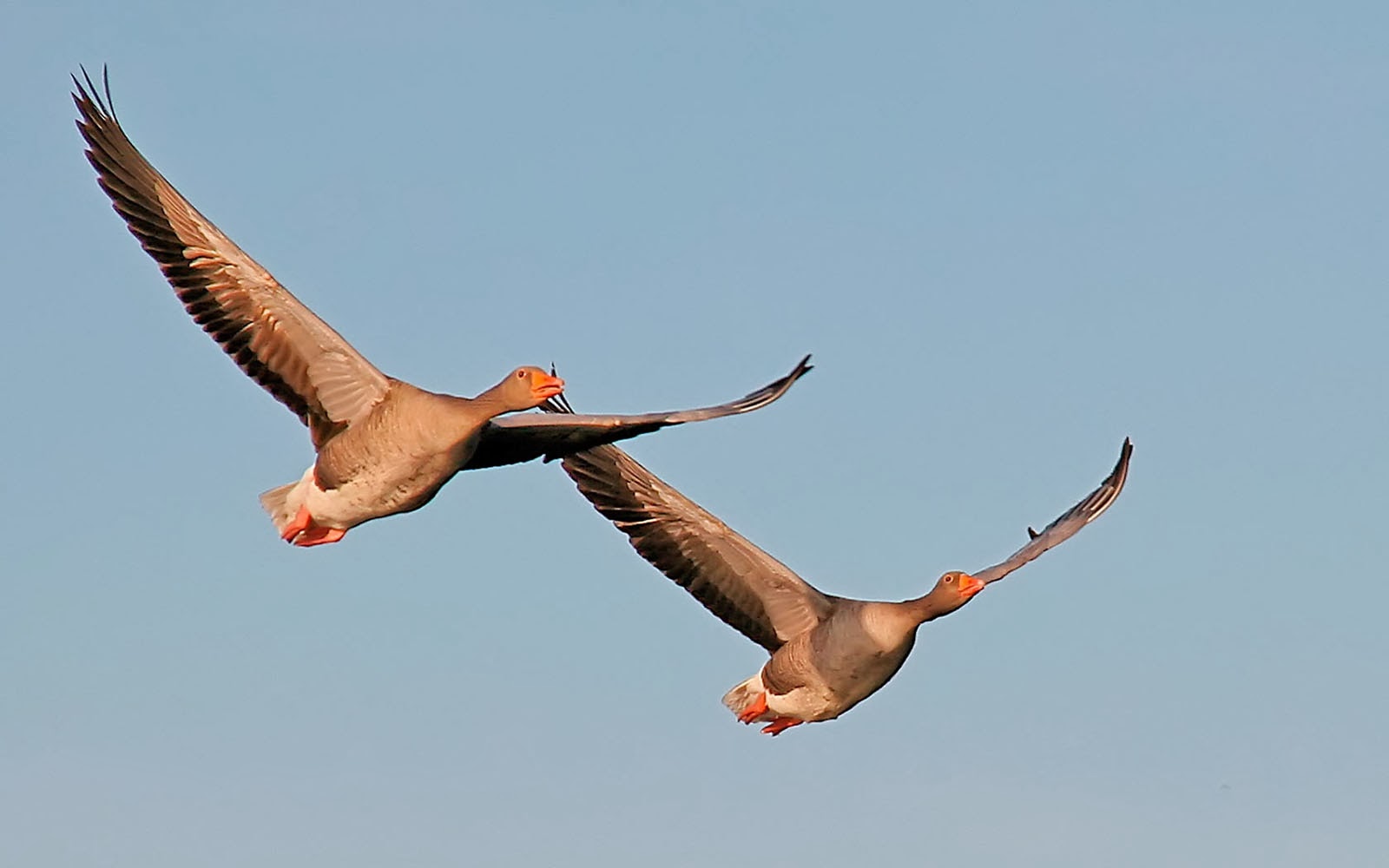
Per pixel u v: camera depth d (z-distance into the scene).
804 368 18.94
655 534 22.59
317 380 18.59
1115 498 23.12
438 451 18.16
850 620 21.75
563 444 19.61
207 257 18.41
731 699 22.56
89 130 18.33
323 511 18.59
